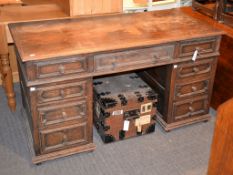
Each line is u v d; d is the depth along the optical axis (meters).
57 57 1.74
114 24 2.19
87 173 1.96
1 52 2.30
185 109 2.33
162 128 2.37
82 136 2.04
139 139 2.27
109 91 2.19
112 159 2.07
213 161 1.10
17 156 2.09
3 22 2.20
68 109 1.92
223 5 2.43
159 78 2.31
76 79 1.85
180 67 2.13
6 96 2.77
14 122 2.43
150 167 2.02
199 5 2.68
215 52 2.20
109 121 2.12
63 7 2.50
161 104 2.35
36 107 1.83
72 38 1.94
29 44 1.83
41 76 1.76
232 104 0.99
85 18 2.29
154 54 2.00
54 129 1.93
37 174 1.94
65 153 2.03
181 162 2.07
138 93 2.18
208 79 2.28
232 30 2.36
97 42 1.89
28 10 2.47
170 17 2.37
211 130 2.38
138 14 2.42
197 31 2.11
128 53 1.92
